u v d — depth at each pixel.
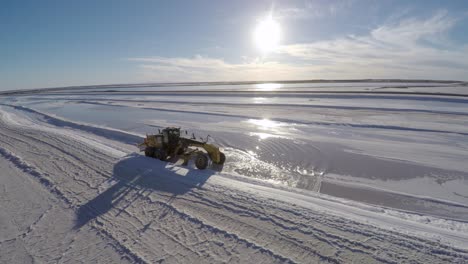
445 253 5.09
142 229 6.13
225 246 5.46
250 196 7.57
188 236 5.82
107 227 6.24
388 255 5.08
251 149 14.45
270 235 5.78
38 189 8.47
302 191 8.35
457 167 11.59
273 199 7.38
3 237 5.97
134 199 7.61
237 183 8.61
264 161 12.50
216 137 17.17
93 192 8.11
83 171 9.88
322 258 5.05
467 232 6.32
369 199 8.84
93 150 12.64
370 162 12.27
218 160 11.14
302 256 5.12
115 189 8.27
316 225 6.10
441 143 15.51
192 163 11.49
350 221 6.24
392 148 14.49
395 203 8.53
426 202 8.55
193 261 5.05
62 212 7.00
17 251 5.47
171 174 9.34
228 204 7.16
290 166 11.86
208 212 6.78
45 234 6.04
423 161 12.36
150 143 11.70
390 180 10.33
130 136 17.11
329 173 11.06
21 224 6.48
